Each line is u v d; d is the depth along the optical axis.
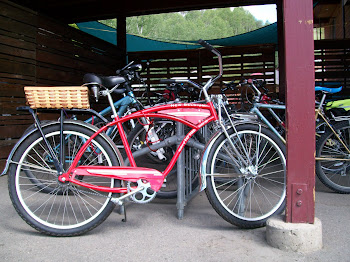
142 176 2.11
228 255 1.81
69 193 3.02
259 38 7.17
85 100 2.09
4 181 3.58
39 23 4.50
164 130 2.92
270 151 2.60
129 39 7.57
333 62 7.19
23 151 2.10
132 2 5.88
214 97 2.31
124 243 1.99
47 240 2.03
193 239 2.04
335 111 3.19
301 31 1.85
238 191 2.36
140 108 3.39
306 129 1.86
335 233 2.08
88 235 2.11
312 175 1.86
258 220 2.16
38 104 2.08
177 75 7.55
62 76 4.96
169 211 2.60
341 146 3.15
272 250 1.86
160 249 1.90
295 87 1.87
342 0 8.71
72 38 5.17
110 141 2.16
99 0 5.64
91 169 2.11
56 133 2.15
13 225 2.28
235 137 2.26
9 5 4.01
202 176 2.14
